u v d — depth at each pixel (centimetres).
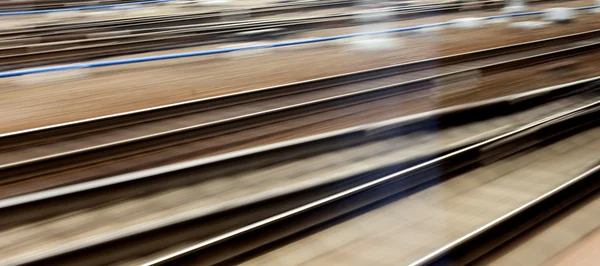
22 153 782
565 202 641
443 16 2052
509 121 966
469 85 1144
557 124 893
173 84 1155
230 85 1135
